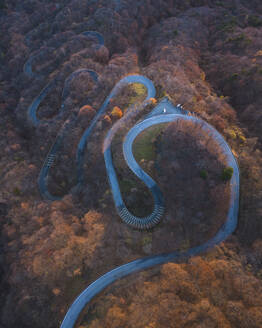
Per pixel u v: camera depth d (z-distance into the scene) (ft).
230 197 190.70
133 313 142.72
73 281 176.14
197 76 308.60
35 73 395.14
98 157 228.43
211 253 169.58
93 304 166.40
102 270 176.14
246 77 286.25
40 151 297.12
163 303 138.10
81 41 388.78
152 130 218.38
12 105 384.06
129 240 181.57
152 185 195.11
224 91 304.50
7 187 268.82
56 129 299.79
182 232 178.91
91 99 294.87
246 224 176.55
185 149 188.85
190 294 143.54
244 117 256.93
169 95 244.83
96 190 219.41
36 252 197.06
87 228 193.47
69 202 224.12
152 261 174.91
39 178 277.03
